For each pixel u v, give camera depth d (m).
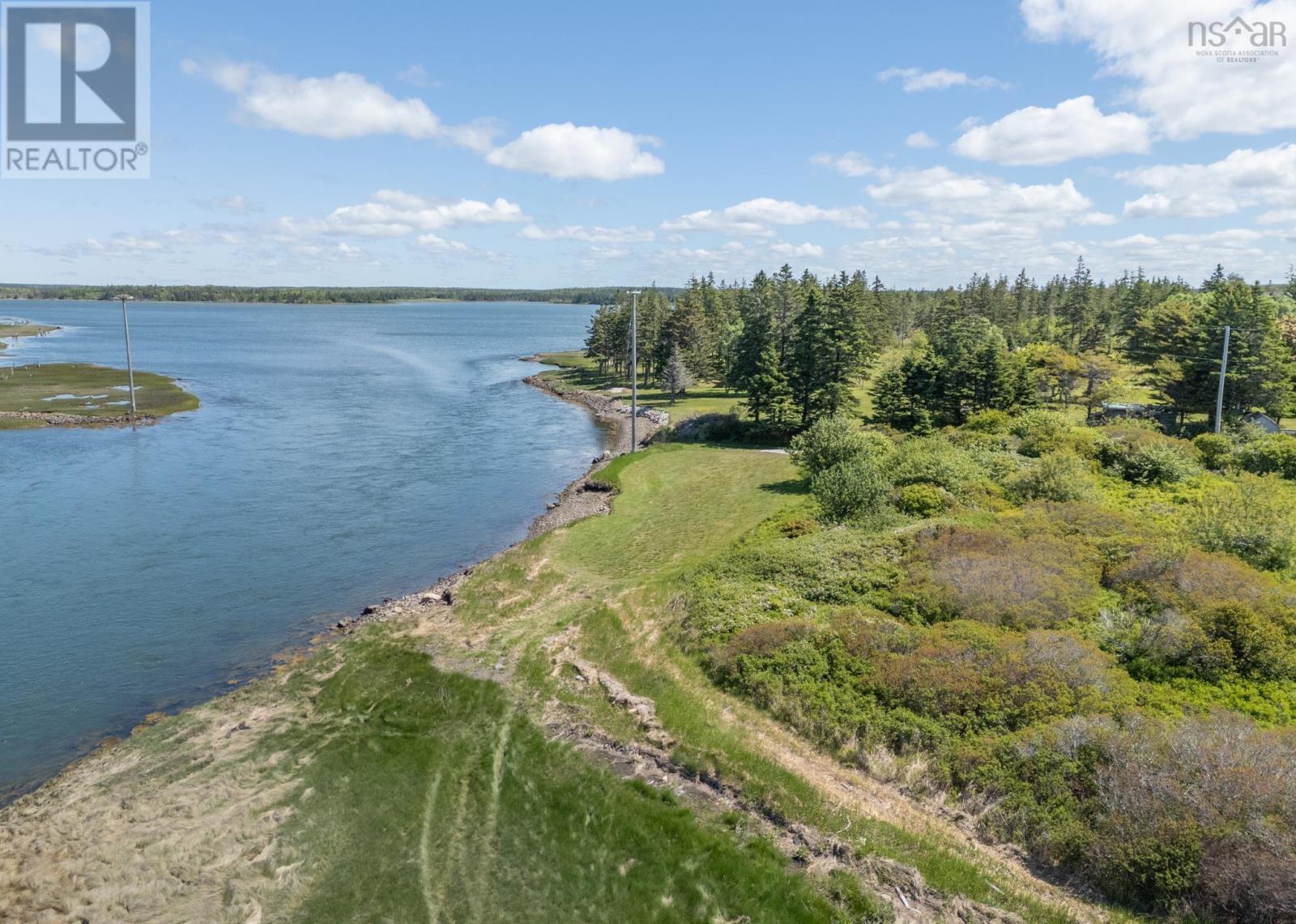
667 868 11.88
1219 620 16.62
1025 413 41.41
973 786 13.05
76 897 11.30
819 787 13.41
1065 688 14.70
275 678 18.98
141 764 15.05
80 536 31.08
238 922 10.92
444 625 21.44
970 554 21.62
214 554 29.25
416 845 12.54
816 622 18.80
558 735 15.52
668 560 25.94
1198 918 10.20
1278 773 11.54
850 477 27.95
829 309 50.09
